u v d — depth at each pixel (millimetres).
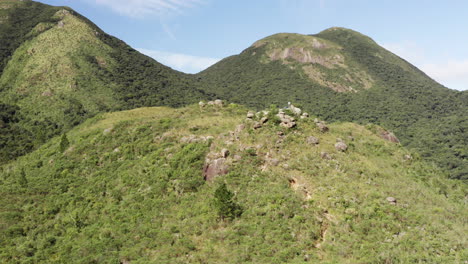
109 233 29469
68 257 27047
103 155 46156
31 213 36469
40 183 43125
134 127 51156
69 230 32188
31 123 95938
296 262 22312
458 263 22328
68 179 43031
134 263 24047
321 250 24266
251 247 24281
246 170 33750
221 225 27688
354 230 26094
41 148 61094
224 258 23344
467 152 111812
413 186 36500
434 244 24562
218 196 28578
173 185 34969
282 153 36312
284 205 28688
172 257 24312
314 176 32938
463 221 29891
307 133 40781
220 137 40094
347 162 36531
